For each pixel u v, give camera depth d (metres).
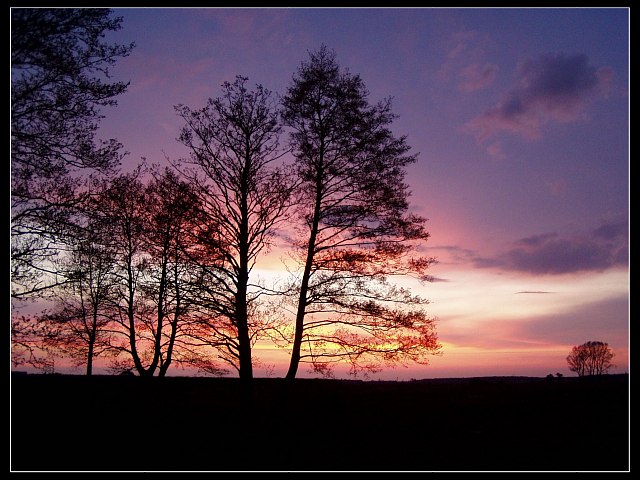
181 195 14.66
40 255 11.55
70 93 11.59
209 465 10.59
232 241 15.15
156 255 15.88
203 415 14.47
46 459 10.17
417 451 11.76
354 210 14.70
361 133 14.80
